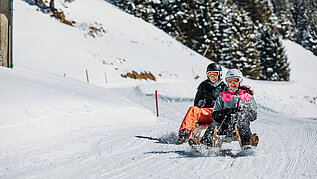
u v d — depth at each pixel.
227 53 84.62
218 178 5.73
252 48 88.50
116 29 70.81
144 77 53.84
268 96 29.59
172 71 62.31
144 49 67.88
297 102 30.08
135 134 10.55
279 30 121.00
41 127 9.12
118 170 6.30
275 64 92.81
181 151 8.16
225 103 7.61
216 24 84.94
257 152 7.92
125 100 17.67
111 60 54.19
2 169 6.29
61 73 44.41
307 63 113.12
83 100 12.86
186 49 79.62
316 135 10.45
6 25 18.91
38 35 49.97
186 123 9.20
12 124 8.40
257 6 103.81
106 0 92.56
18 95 10.23
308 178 5.68
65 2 67.88
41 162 6.83
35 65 43.59
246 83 34.66
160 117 17.23
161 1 89.25
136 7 88.81
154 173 6.06
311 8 127.75
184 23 86.62
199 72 68.69
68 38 54.09
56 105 10.90
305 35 126.00
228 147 8.58
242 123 7.52
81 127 10.69
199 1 86.88
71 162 6.91
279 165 6.61
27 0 60.31
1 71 12.98
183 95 31.20
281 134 10.98
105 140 9.32
